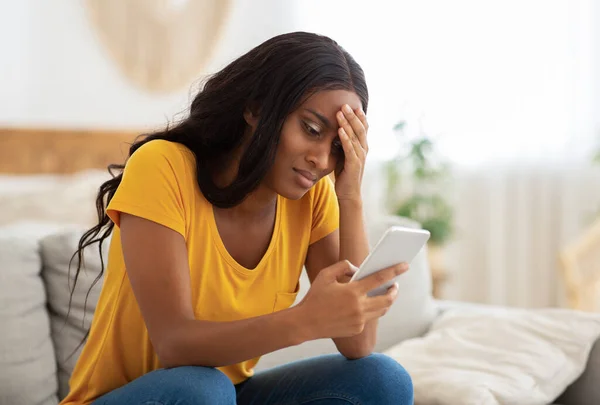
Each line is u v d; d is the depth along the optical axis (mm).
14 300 1652
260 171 1207
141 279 1170
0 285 1645
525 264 3924
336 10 3979
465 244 4012
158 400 1087
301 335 1124
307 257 1476
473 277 4016
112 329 1260
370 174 4035
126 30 3416
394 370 1327
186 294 1182
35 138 3172
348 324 1133
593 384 1885
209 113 1264
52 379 1684
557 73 3822
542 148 3865
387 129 4004
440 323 2088
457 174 3967
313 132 1209
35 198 2688
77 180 2975
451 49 3938
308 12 3936
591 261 3012
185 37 3570
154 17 3477
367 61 4000
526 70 3861
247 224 1320
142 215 1185
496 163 3918
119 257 1268
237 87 1244
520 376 1780
